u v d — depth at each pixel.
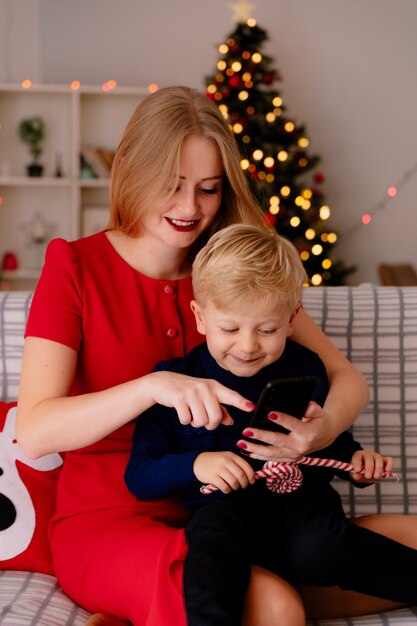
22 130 5.37
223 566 1.06
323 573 1.14
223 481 1.19
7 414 1.59
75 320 1.39
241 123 4.83
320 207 5.12
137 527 1.27
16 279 5.56
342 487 1.67
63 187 5.54
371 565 1.12
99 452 1.42
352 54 5.64
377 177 5.74
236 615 1.02
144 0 5.51
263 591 1.07
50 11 5.47
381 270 4.65
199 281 1.28
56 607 1.29
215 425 1.16
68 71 5.52
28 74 5.49
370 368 1.70
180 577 1.13
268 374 1.35
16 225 5.54
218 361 1.32
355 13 5.62
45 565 1.45
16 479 1.51
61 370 1.35
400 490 1.68
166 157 1.36
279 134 4.93
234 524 1.15
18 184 5.36
